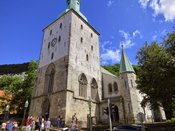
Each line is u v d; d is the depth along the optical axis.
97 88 37.88
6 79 54.44
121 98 32.91
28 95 44.00
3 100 44.84
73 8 42.31
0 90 52.53
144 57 22.84
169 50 19.91
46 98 31.95
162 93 19.38
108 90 38.66
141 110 31.70
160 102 21.38
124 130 17.66
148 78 20.88
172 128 18.50
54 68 34.59
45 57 39.34
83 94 32.91
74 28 37.28
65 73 30.78
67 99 27.77
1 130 22.61
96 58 41.97
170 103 20.31
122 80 34.78
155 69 19.58
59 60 34.25
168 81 18.22
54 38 39.62
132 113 29.78
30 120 24.05
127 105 31.39
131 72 35.00
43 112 31.30
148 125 20.20
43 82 35.75
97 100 36.31
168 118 37.66
